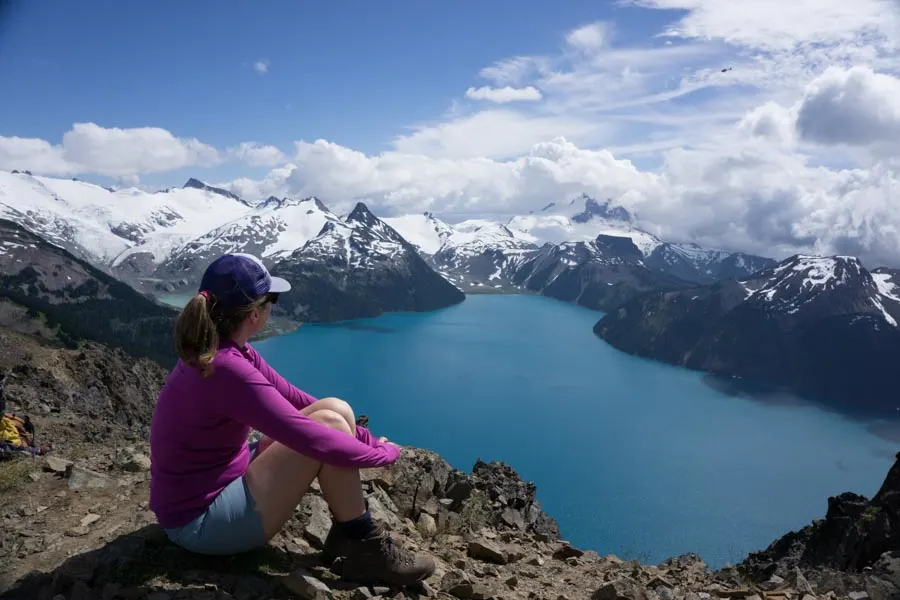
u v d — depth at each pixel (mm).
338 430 1896
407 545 2781
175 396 1724
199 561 1932
